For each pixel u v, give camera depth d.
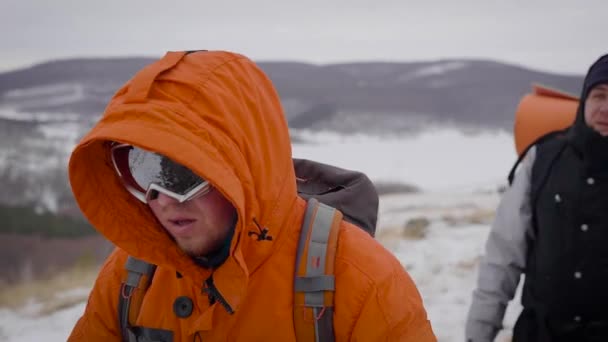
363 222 1.94
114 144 1.58
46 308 9.75
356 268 1.62
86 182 1.67
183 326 1.72
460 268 9.62
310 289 1.60
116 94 1.57
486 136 122.88
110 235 1.71
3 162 66.31
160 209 1.56
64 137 86.62
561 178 3.21
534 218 3.32
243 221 1.46
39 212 44.78
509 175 3.43
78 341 1.98
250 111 1.55
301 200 1.79
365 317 1.60
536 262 3.28
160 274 1.78
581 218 3.11
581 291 3.10
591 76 3.12
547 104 3.53
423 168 81.25
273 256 1.64
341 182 2.05
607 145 3.07
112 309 1.92
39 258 25.73
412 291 1.73
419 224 14.49
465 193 32.97
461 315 7.30
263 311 1.63
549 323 3.20
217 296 1.60
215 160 1.42
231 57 1.59
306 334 1.62
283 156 1.64
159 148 1.39
